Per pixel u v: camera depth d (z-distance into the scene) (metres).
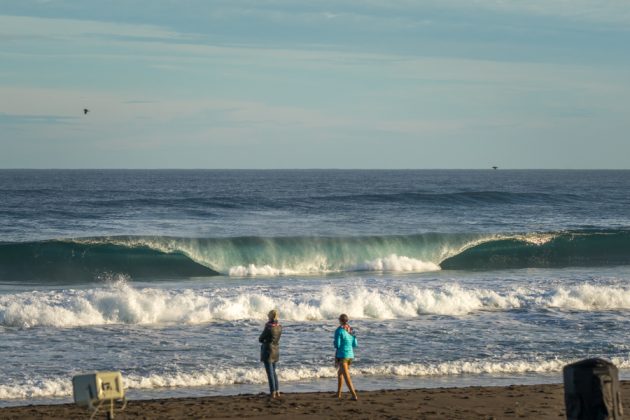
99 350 37.78
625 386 30.95
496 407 27.56
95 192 197.62
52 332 41.50
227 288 54.53
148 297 45.94
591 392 18.69
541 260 81.75
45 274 70.69
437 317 46.53
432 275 70.19
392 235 80.25
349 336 29.34
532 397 29.25
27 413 26.67
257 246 76.38
